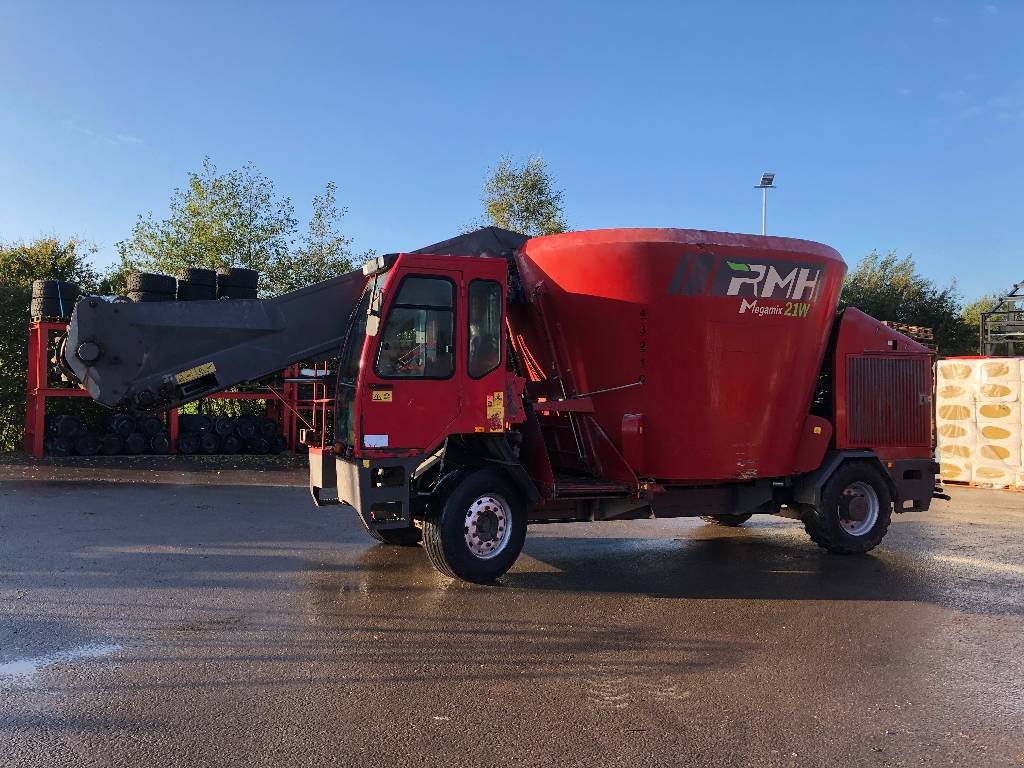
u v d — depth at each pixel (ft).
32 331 60.39
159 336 25.62
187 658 16.63
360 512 22.35
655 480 27.20
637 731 13.55
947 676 16.61
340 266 91.81
